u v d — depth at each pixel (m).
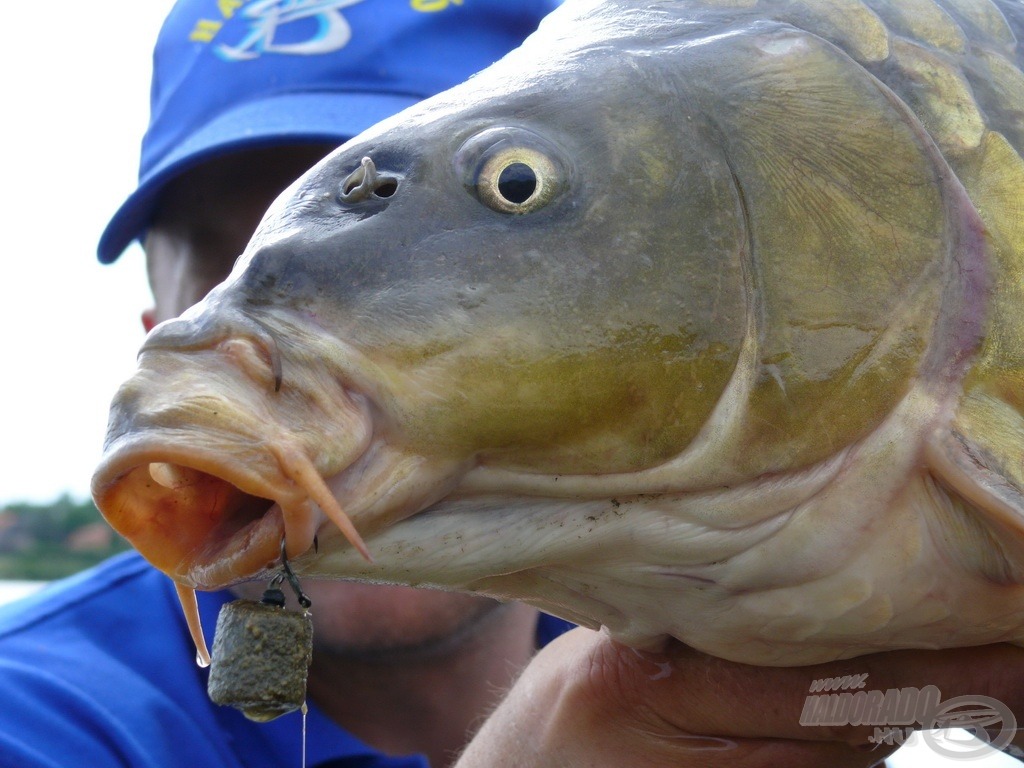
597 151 0.38
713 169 0.38
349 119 0.66
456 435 0.36
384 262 0.36
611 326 0.37
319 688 0.65
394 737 0.67
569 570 0.41
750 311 0.38
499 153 0.38
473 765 0.52
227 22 0.72
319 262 0.36
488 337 0.36
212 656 0.38
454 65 0.69
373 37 0.68
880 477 0.39
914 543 0.39
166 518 0.35
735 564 0.40
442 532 0.38
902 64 0.40
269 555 0.34
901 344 0.38
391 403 0.36
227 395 0.34
